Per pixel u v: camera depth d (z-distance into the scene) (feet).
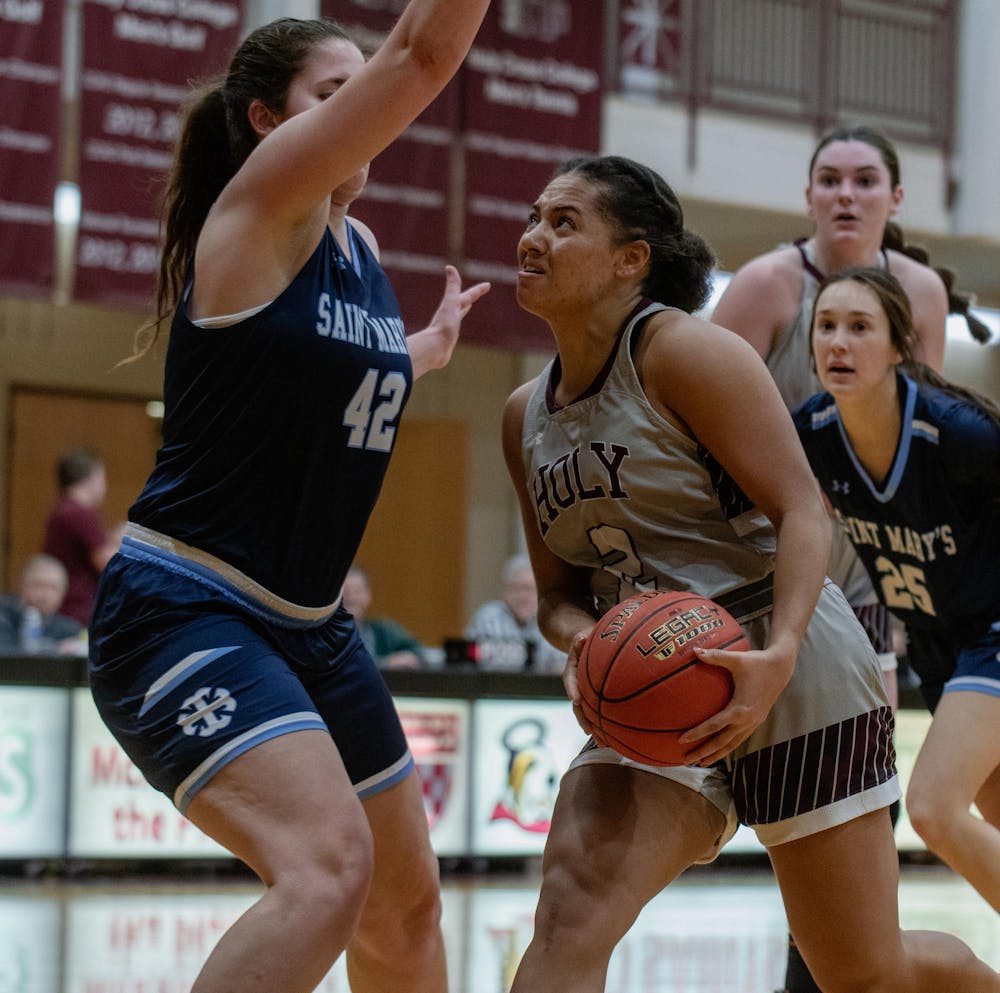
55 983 25.45
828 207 22.52
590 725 14.15
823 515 14.48
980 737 19.19
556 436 15.34
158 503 14.37
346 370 14.30
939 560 20.16
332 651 15.35
